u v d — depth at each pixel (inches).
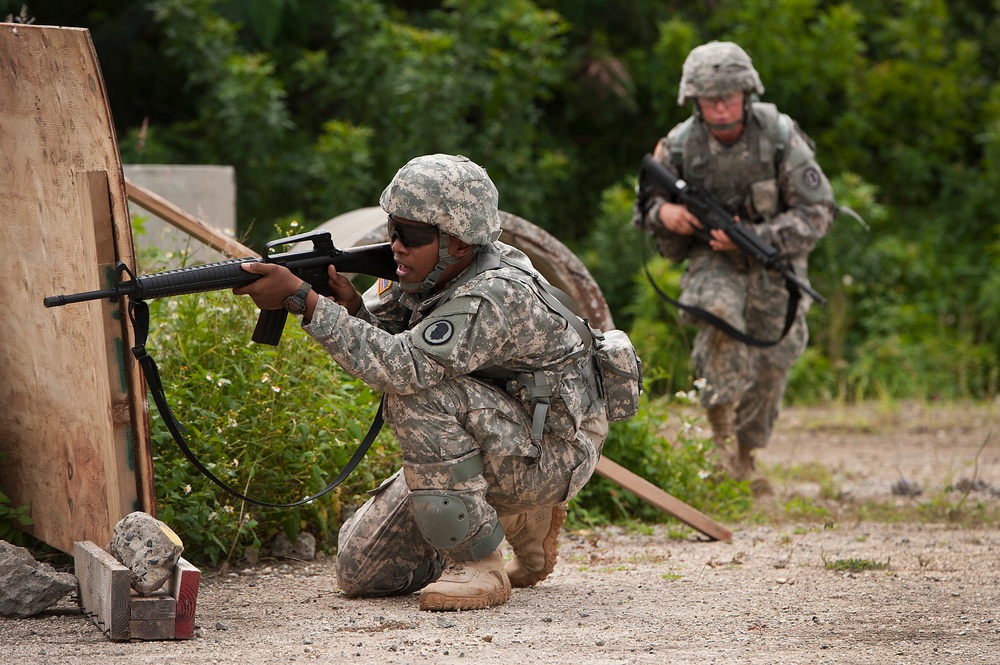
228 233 525.3
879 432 880.3
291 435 435.2
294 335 454.6
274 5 1162.0
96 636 311.3
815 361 1100.5
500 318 322.3
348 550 363.6
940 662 297.3
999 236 1290.6
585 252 1224.2
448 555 350.3
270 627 328.5
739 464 621.6
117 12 1296.8
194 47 1131.3
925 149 1360.7
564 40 1211.9
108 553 325.7
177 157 1194.6
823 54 1314.0
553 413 341.1
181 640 311.0
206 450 415.2
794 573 416.8
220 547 408.8
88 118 316.5
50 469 365.7
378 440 471.5
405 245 322.3
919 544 478.0
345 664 289.1
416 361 318.7
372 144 1183.6
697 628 331.9
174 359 438.3
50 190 338.6
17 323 371.9
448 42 1149.7
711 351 608.4
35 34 327.3
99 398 326.6
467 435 332.8
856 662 296.8
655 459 559.8
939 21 1385.3
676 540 492.1
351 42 1198.3
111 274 316.8
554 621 337.4
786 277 584.7
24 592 326.0
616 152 1401.3
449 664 290.0
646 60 1346.0
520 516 369.1
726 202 604.1
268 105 1114.1
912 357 1114.1
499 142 1196.5
